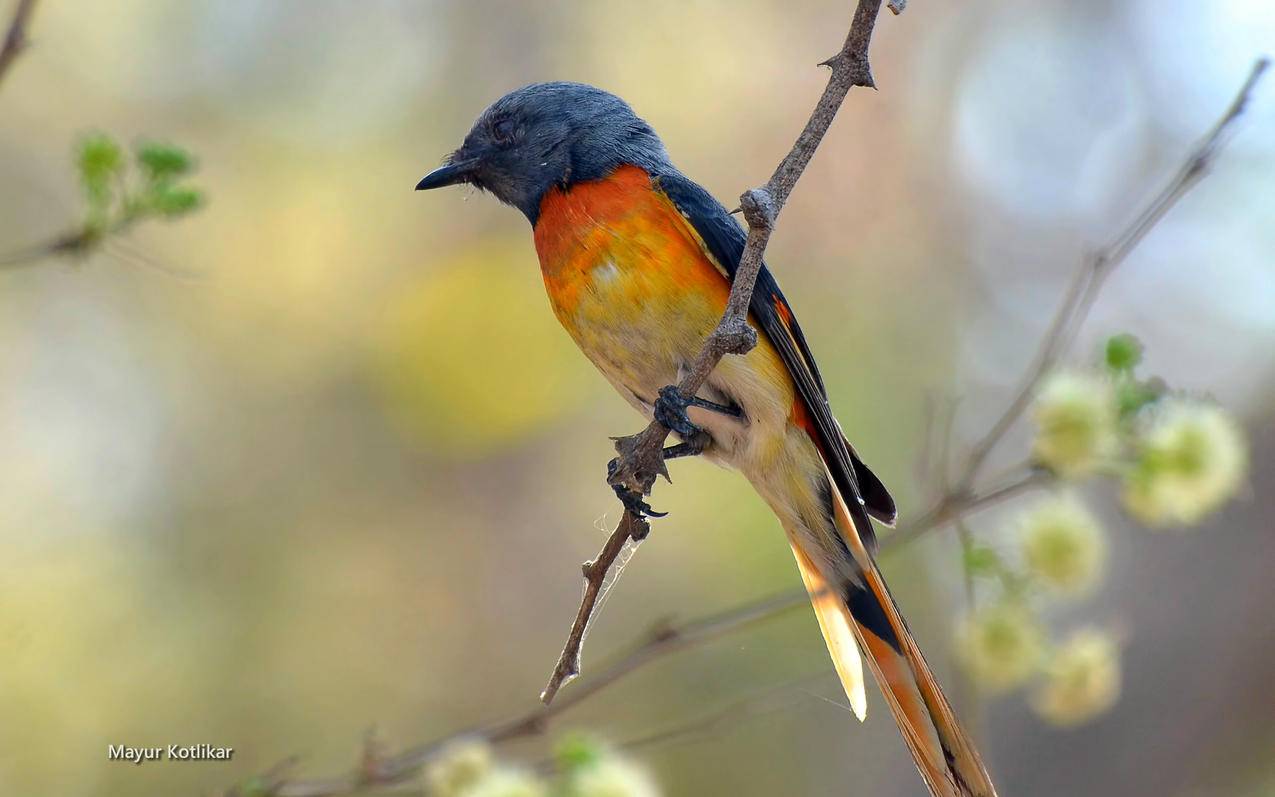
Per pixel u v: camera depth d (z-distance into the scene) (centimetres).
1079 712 718
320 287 1362
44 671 1134
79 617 1176
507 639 1266
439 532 1299
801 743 1198
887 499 838
